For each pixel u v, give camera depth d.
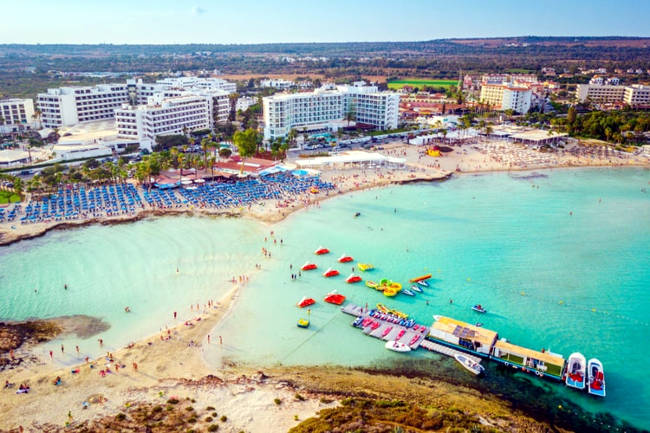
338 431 65.81
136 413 73.00
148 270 122.50
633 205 177.25
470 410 76.19
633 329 100.00
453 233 149.88
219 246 137.38
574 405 78.75
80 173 188.75
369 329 98.19
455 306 108.06
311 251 135.38
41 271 121.12
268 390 79.94
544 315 104.69
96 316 102.44
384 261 129.88
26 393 78.12
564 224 158.12
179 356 89.25
